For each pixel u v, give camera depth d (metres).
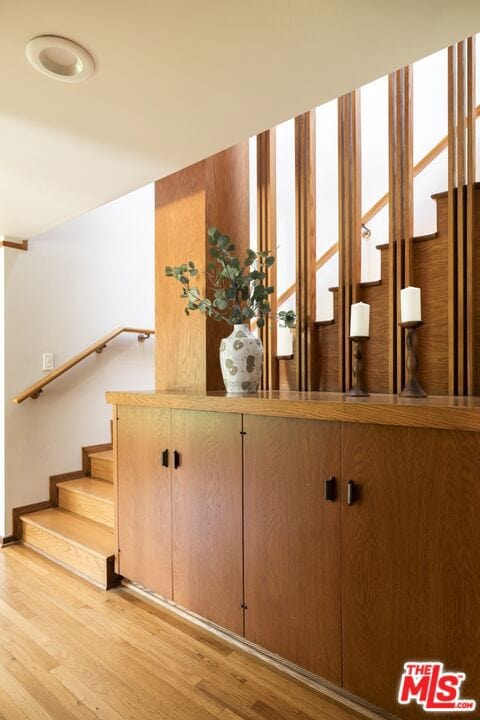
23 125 1.58
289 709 1.42
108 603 2.08
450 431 1.17
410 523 1.24
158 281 2.47
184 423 1.86
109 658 1.68
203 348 2.23
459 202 1.64
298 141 2.16
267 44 1.19
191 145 1.75
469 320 1.61
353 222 1.96
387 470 1.28
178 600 1.90
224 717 1.39
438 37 1.18
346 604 1.37
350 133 1.98
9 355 2.85
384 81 2.84
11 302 2.87
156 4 1.04
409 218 1.78
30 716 1.40
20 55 1.21
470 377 1.61
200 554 1.80
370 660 1.32
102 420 3.39
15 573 2.40
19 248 2.91
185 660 1.67
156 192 2.48
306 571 1.46
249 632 1.63
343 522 1.37
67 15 1.07
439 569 1.20
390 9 1.07
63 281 3.17
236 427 1.66
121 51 1.20
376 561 1.31
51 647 1.75
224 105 1.48
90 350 3.16
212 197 2.27
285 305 3.09
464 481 1.16
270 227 2.28
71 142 1.71
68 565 2.47
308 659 1.46
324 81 1.36
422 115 2.74
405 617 1.26
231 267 1.94
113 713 1.41
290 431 1.50
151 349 3.81
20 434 2.90
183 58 1.24
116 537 2.21
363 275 2.86
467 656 1.16
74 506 2.93
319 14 1.08
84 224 3.32
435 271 1.76
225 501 1.70
